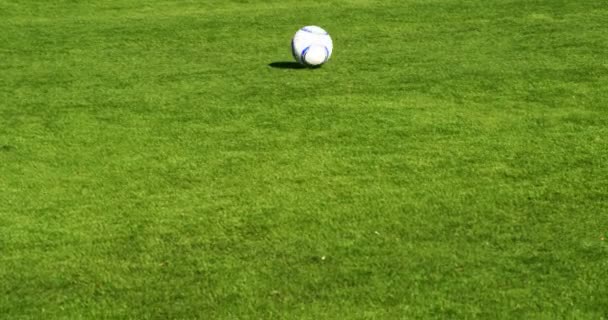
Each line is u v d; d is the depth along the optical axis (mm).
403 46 22469
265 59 21219
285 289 8938
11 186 12305
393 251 9781
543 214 10820
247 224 10695
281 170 12742
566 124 14898
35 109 16688
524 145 13742
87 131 15047
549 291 8766
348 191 11781
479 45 22281
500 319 8250
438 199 11398
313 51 19422
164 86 18391
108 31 25969
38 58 22203
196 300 8781
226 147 13938
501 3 28531
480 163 12875
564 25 24531
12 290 9109
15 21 28516
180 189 12047
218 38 24438
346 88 17656
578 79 18000
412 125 14914
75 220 10977
